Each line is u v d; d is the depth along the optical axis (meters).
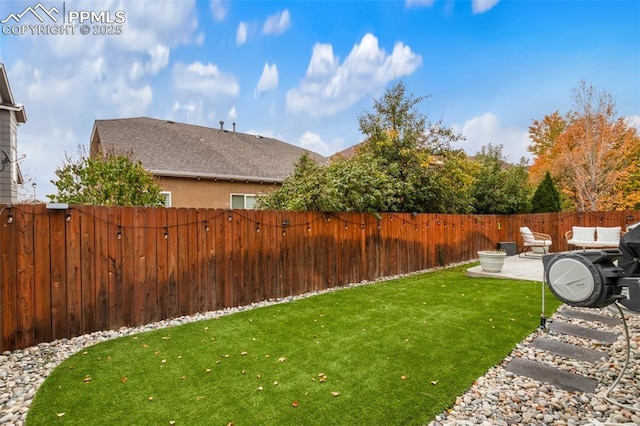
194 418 2.55
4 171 9.35
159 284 5.01
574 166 17.69
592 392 2.92
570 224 12.30
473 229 11.69
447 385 3.00
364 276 7.92
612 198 17.06
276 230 6.36
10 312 3.90
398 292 6.64
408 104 11.02
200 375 3.23
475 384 3.03
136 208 4.83
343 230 7.50
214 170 11.76
